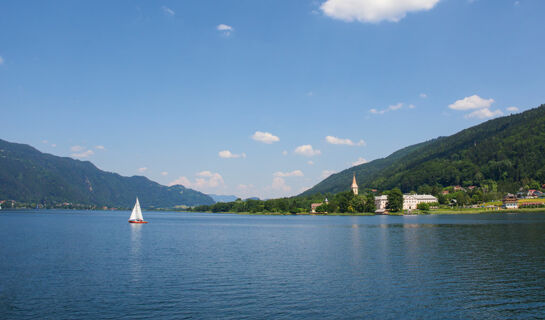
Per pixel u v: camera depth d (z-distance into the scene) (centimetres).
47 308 4362
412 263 6981
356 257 7806
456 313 4116
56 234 14225
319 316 4041
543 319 3931
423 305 4394
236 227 19425
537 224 16812
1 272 6388
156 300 4659
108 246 10175
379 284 5369
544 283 5356
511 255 7738
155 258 7938
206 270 6519
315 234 13962
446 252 8281
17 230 16362
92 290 5144
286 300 4622
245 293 4950
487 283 5369
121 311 4247
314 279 5728
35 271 6475
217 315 4097
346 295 4819
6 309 4334
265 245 10362
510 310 4203
